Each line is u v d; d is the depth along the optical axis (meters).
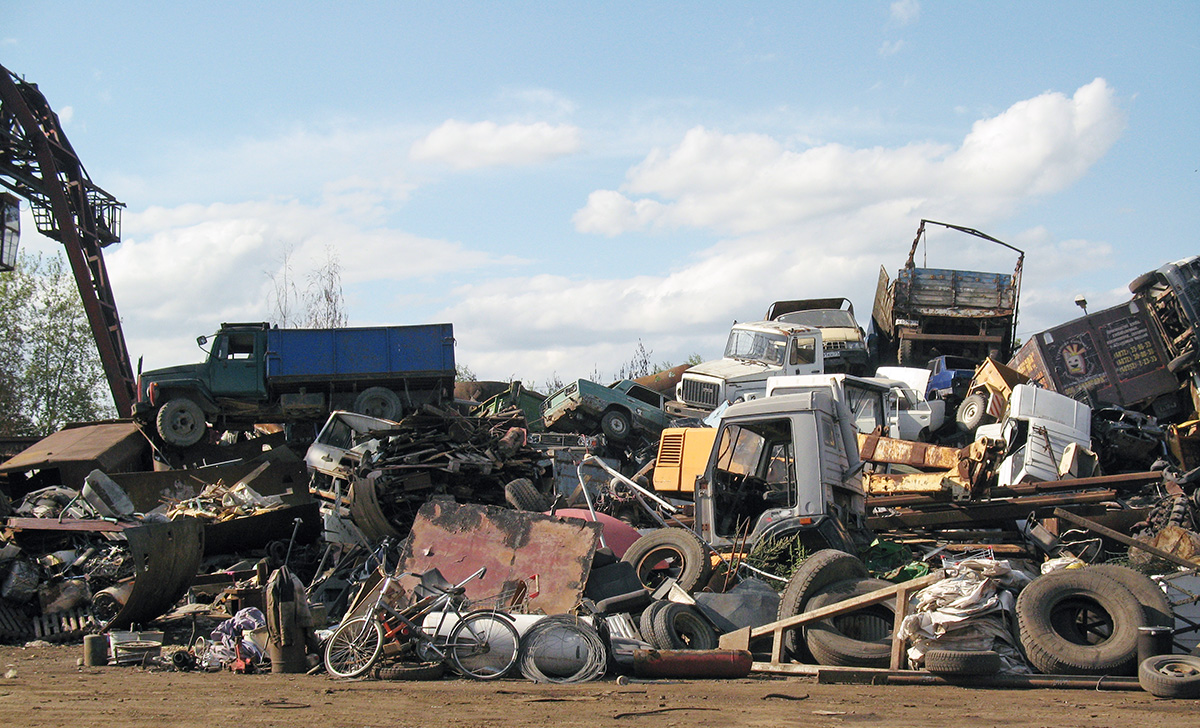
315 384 22.33
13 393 32.66
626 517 13.91
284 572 8.41
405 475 13.01
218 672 8.44
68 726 5.18
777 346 22.34
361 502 12.76
